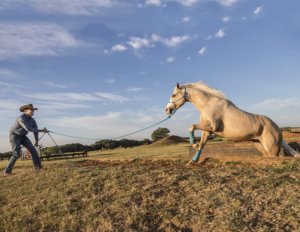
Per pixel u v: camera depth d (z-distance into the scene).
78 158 21.98
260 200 6.98
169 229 6.46
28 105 11.89
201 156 11.02
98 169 10.55
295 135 19.56
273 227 6.07
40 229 7.00
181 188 7.95
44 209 7.76
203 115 9.95
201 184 7.98
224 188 7.62
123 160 12.20
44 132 12.27
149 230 6.51
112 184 8.59
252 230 6.05
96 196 7.98
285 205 6.66
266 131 9.80
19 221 7.38
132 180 8.76
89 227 6.80
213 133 10.03
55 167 12.20
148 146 33.72
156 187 8.11
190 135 10.09
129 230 6.48
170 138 35.38
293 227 6.03
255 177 8.18
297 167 8.54
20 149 12.02
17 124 11.80
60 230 6.86
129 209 7.21
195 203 7.18
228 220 6.34
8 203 8.64
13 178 10.89
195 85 10.30
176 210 7.02
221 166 9.59
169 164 10.66
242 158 9.74
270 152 9.83
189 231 6.36
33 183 9.81
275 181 7.74
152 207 7.20
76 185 8.92
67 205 7.75
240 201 6.93
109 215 7.08
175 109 10.35
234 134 9.77
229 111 9.81
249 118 9.80
